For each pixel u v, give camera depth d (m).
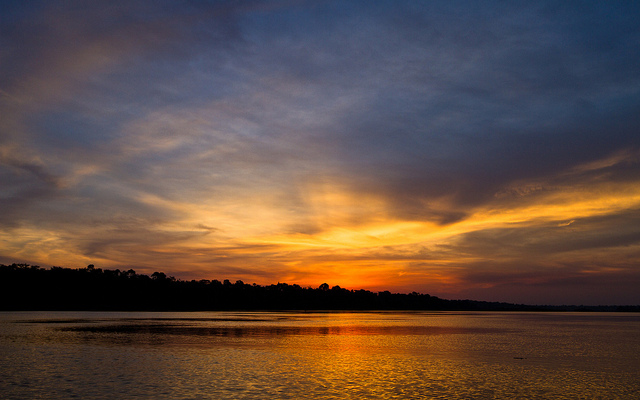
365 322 108.31
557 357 40.84
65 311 171.62
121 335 58.62
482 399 24.05
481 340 58.12
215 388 25.66
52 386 25.86
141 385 26.27
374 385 27.05
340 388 26.09
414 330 78.06
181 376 29.14
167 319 108.38
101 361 35.28
